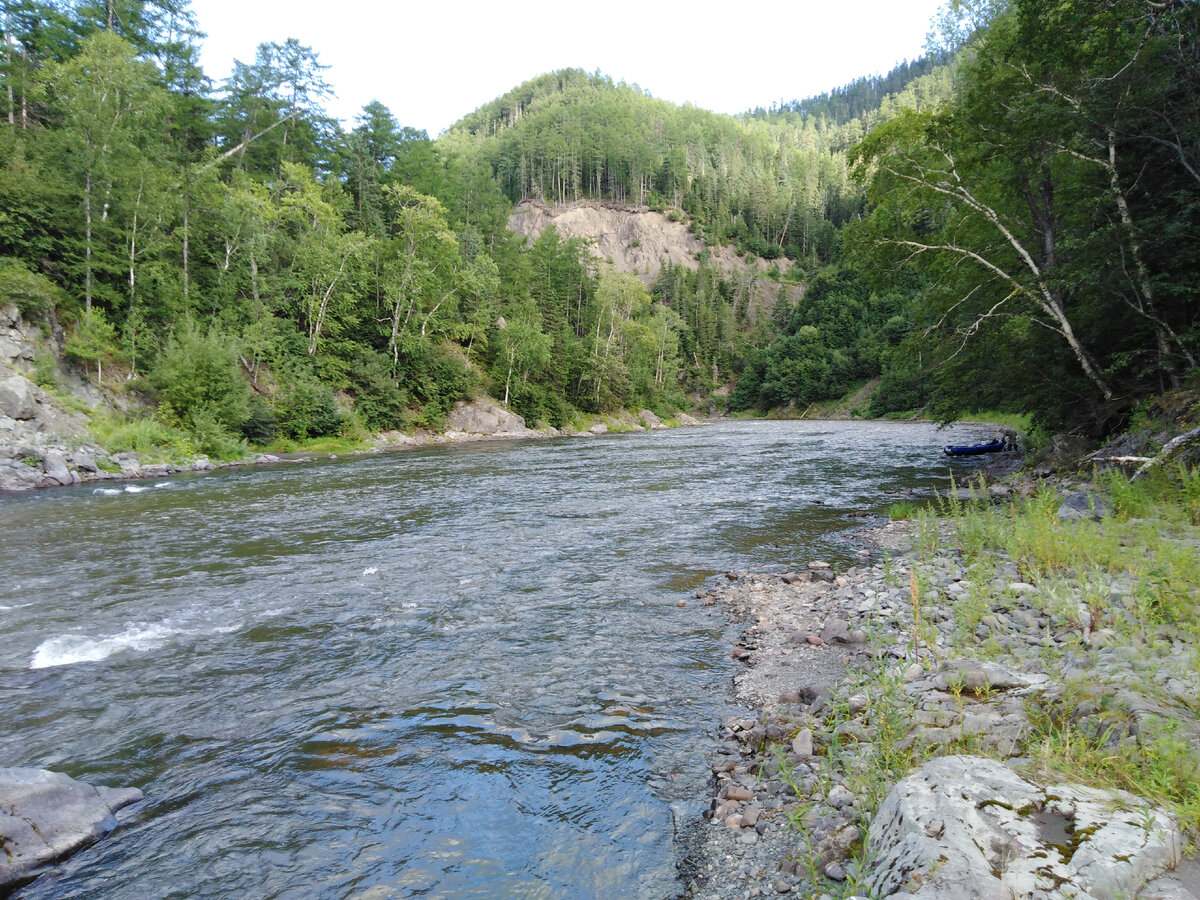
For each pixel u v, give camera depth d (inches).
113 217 1421.0
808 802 174.4
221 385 1395.2
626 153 6722.4
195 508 747.4
